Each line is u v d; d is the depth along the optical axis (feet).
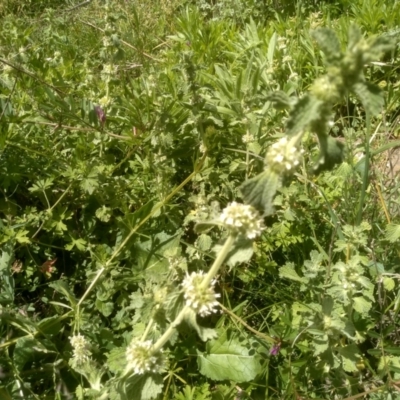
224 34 1.81
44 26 1.92
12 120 1.11
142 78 1.34
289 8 1.98
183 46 1.67
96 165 1.14
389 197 1.09
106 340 0.95
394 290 1.00
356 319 0.94
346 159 1.19
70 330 0.99
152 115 1.21
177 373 0.93
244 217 0.65
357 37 0.53
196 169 1.10
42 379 0.91
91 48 1.73
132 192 1.17
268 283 1.06
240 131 1.23
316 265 0.95
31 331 0.92
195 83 1.14
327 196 1.15
